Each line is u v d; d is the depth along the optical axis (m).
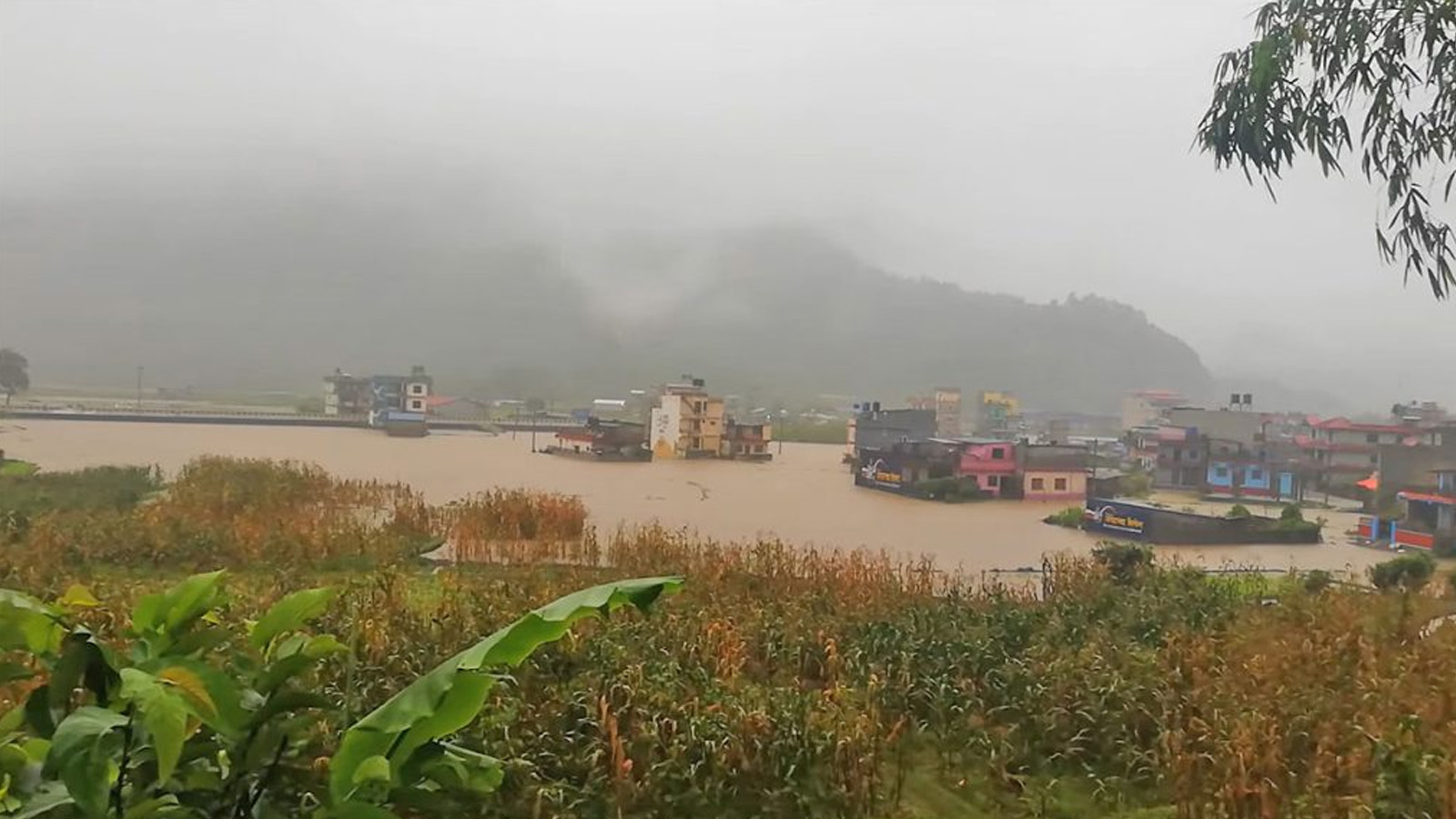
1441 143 5.02
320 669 4.71
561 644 5.39
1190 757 4.43
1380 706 5.02
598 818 4.04
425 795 2.74
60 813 2.35
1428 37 4.84
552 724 4.60
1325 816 4.01
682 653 5.67
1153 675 5.47
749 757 4.46
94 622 5.19
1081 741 5.00
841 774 4.47
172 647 2.87
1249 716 4.74
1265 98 5.19
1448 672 5.56
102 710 2.30
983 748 5.01
